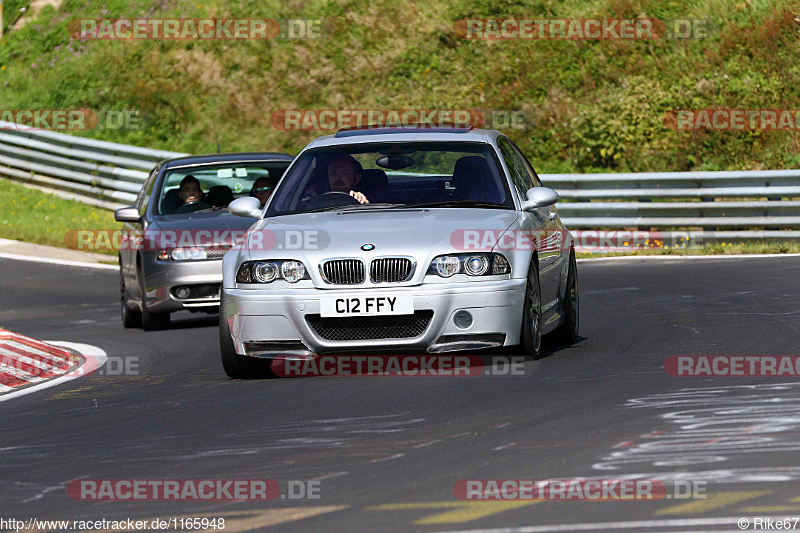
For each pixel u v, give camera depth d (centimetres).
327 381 2805
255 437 2178
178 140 9800
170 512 1667
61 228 7962
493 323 2795
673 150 8525
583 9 10412
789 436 1975
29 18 11594
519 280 2842
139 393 2889
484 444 2006
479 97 9550
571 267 3409
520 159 3544
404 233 2855
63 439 2305
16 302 5650
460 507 1611
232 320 2888
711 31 9856
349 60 10244
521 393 2489
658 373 2678
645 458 1853
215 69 10369
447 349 2792
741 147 8538
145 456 2073
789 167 8288
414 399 2480
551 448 1952
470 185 3144
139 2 11431
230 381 2969
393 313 2767
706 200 6831
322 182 3200
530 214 3111
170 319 4962
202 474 1894
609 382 2581
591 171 8550
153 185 4822
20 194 8894
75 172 8900
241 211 3203
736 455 1852
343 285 2791
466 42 10206
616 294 4656
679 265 5775
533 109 9275
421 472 1827
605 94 9288
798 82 9244
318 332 2809
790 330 3331
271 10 10900
